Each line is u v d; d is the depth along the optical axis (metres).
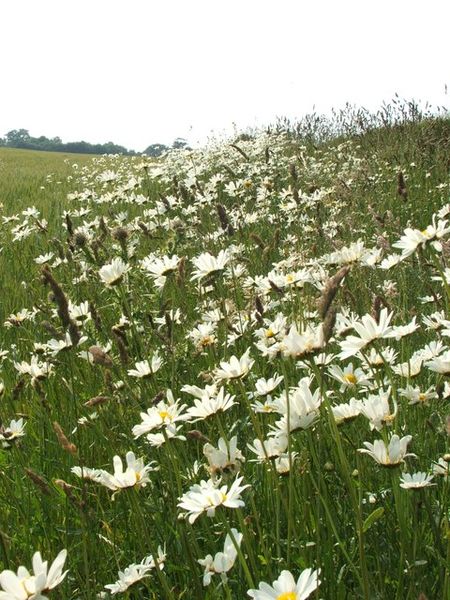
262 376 3.95
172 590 2.62
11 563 2.96
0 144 116.62
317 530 2.42
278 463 2.67
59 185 17.08
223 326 4.69
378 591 2.54
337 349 4.46
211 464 2.42
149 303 5.59
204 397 2.83
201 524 3.08
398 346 4.44
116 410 4.12
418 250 3.20
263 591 1.81
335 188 9.22
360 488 2.21
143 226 6.21
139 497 3.17
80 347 5.00
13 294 7.10
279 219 8.36
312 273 4.78
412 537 2.55
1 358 5.35
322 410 2.65
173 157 13.77
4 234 9.48
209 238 6.37
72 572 3.05
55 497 3.51
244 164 11.67
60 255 6.30
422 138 11.95
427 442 3.22
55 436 4.12
